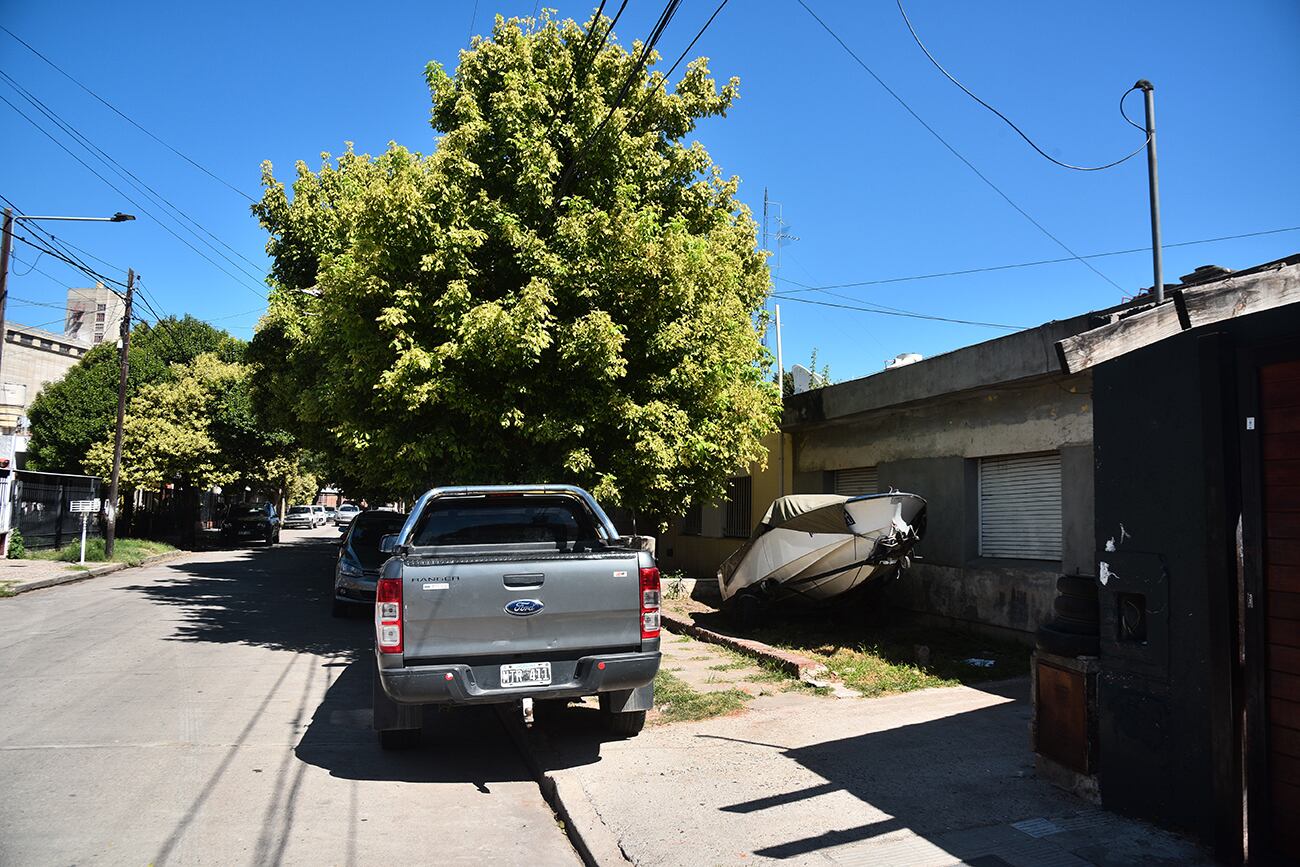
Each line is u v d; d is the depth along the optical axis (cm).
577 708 734
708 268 998
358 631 1252
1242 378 391
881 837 423
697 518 1800
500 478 994
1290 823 366
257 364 2030
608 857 414
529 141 980
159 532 3569
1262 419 384
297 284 1689
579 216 967
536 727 661
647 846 424
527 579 544
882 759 552
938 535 1087
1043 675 506
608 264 941
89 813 488
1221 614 386
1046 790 484
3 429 3034
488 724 732
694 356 1014
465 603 532
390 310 905
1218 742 385
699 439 1000
